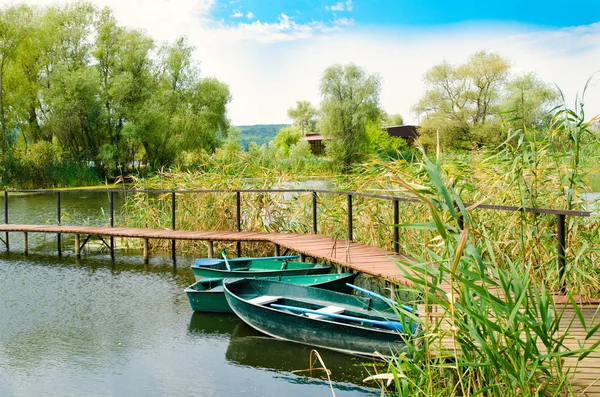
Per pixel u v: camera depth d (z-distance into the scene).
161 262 11.59
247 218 12.29
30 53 34.47
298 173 13.73
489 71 37.56
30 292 9.13
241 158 13.14
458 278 2.88
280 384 5.38
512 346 3.16
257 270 9.02
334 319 6.57
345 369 5.64
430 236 7.64
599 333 4.34
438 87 39.31
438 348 3.77
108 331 7.09
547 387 3.26
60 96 32.22
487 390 3.48
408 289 3.87
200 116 37.12
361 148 39.91
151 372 5.75
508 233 5.90
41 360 6.11
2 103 32.97
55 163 31.05
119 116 34.41
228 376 5.61
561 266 5.33
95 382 5.51
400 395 3.60
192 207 12.92
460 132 38.28
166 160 37.12
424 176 5.94
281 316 6.36
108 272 10.65
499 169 7.07
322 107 40.97
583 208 6.18
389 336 5.48
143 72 36.53
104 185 32.88
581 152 6.29
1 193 28.17
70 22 35.28
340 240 9.97
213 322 7.45
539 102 33.09
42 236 15.23
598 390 3.32
